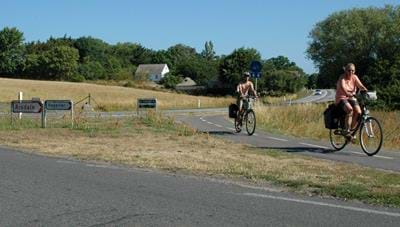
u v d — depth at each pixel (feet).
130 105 167.43
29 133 52.31
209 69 481.05
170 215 21.48
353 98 39.93
